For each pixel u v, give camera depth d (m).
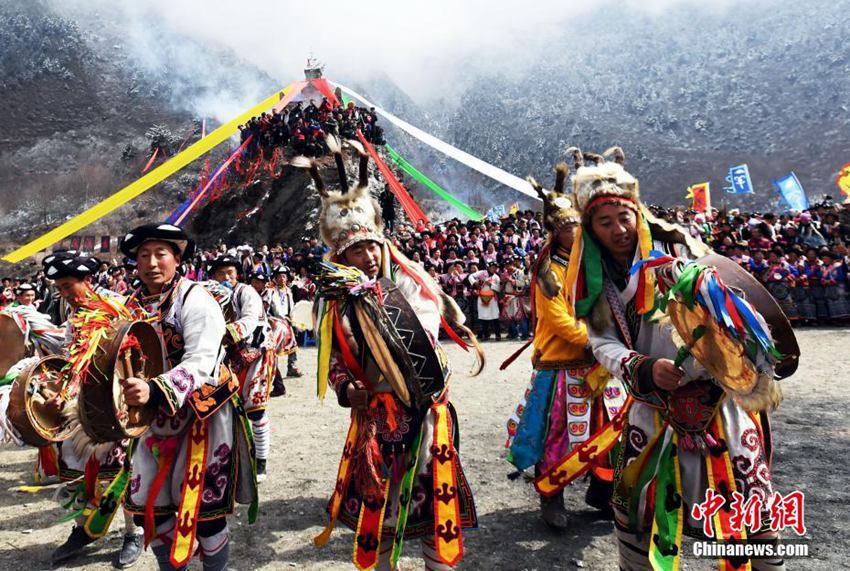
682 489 1.91
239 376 4.03
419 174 28.84
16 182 109.50
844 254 11.67
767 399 1.73
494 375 7.53
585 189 2.03
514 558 2.83
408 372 2.05
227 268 4.75
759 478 1.86
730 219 15.09
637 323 2.03
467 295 12.77
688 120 127.50
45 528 3.50
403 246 15.12
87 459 2.51
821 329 10.96
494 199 101.00
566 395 3.09
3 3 152.00
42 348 3.27
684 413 1.89
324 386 2.20
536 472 3.19
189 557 2.14
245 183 29.23
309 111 26.48
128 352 2.08
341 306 2.18
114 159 119.44
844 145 105.12
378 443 2.15
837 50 129.62
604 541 2.98
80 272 3.22
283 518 3.47
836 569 2.50
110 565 3.01
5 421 2.05
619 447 2.10
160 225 2.38
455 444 2.29
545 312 3.06
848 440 4.17
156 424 2.27
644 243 1.97
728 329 1.68
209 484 2.26
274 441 5.06
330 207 2.36
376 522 2.09
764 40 144.12
